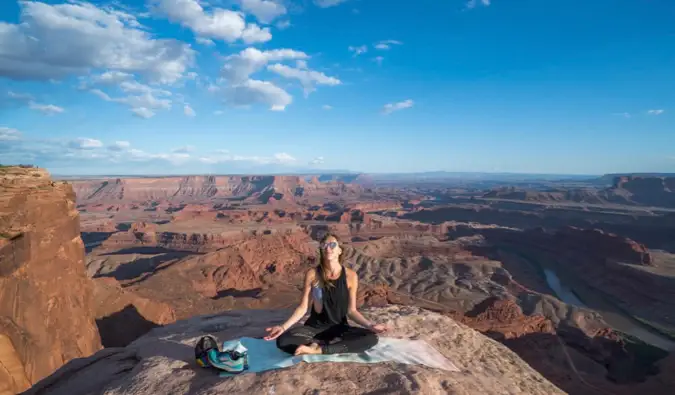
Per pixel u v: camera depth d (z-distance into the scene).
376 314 8.01
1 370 14.34
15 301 17.17
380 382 4.53
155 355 5.64
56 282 21.20
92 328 24.70
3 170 21.03
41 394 5.38
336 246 5.40
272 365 4.95
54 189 23.19
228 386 4.31
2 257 16.91
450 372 5.32
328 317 5.58
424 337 6.94
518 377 6.48
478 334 8.09
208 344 5.13
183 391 4.33
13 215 18.50
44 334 18.50
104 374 5.52
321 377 4.64
